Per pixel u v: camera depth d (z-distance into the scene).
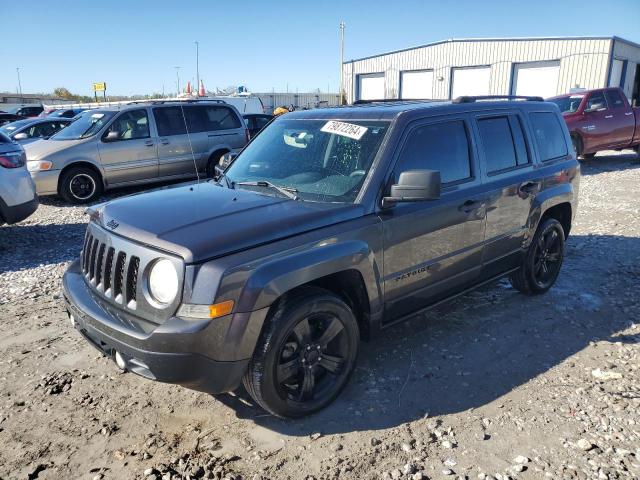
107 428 3.19
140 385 3.67
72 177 10.44
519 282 5.08
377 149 3.61
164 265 2.85
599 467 2.82
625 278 5.71
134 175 11.05
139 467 2.86
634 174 13.23
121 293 3.09
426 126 3.87
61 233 8.16
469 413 3.33
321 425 3.22
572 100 14.59
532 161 4.85
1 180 6.96
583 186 11.64
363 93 35.88
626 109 14.94
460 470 2.82
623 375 3.75
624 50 26.20
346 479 2.76
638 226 7.91
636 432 3.11
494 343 4.27
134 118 11.05
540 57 26.62
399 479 2.76
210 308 2.74
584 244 7.04
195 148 11.66
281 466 2.86
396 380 3.72
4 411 3.37
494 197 4.32
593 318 4.73
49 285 5.71
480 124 4.34
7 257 6.88
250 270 2.84
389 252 3.54
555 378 3.73
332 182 3.61
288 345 3.12
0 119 23.58
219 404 3.44
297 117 4.39
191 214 3.23
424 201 3.69
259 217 3.16
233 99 22.58
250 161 4.24
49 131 15.73
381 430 3.17
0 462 2.90
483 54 28.59
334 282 3.45
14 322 4.71
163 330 2.74
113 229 3.22
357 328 3.45
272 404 3.08
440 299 4.13
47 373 3.82
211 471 2.81
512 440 3.06
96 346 3.24
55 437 3.12
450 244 4.00
